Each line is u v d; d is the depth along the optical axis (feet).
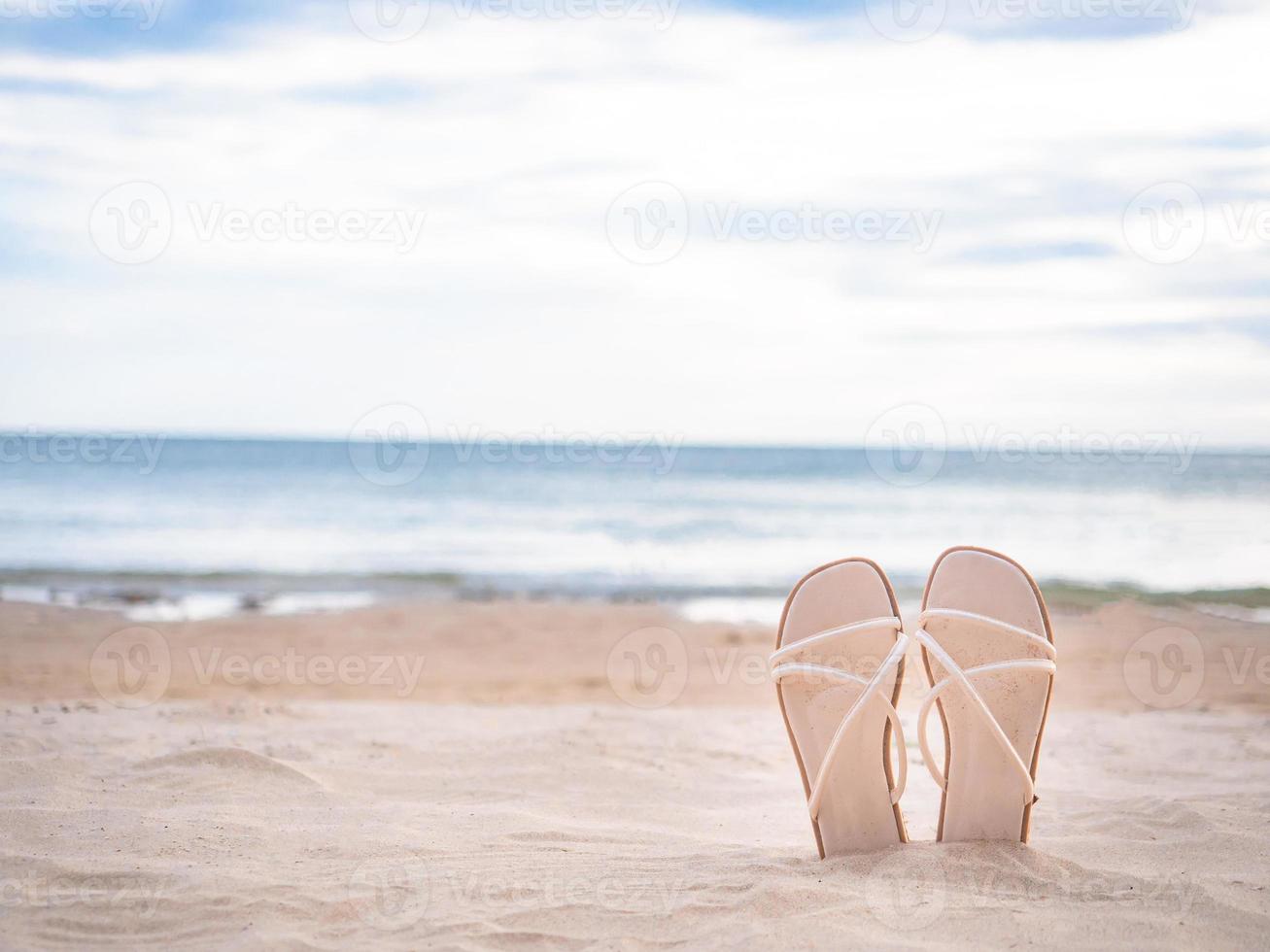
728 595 39.06
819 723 8.20
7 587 37.52
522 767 11.60
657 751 12.89
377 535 59.00
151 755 11.44
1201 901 6.66
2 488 81.05
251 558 48.47
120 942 6.11
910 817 10.00
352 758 11.93
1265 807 9.59
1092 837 8.38
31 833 8.29
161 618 30.71
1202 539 50.98
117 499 74.54
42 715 14.37
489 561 49.49
